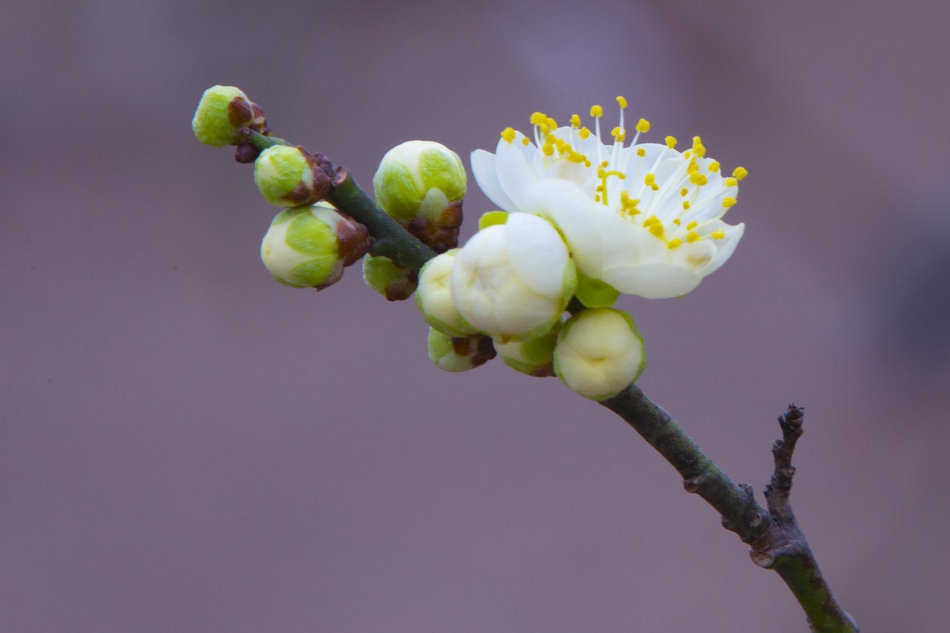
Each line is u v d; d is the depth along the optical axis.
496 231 0.35
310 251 0.35
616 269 0.35
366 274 0.37
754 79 0.73
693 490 0.36
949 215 0.69
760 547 0.36
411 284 0.37
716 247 0.36
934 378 0.69
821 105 0.72
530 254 0.35
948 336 0.69
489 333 0.35
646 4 0.76
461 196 0.36
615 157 0.36
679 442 0.36
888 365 0.71
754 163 0.72
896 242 0.70
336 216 0.36
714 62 0.74
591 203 0.35
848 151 0.71
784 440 0.36
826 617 0.37
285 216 0.36
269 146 0.36
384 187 0.36
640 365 0.35
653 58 0.75
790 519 0.37
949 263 0.69
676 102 0.74
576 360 0.35
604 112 0.75
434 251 0.36
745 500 0.36
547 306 0.35
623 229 0.35
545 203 0.35
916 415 0.70
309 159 0.35
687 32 0.74
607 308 0.35
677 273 0.35
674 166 0.36
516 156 0.36
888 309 0.71
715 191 0.36
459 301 0.35
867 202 0.71
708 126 0.73
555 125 0.37
